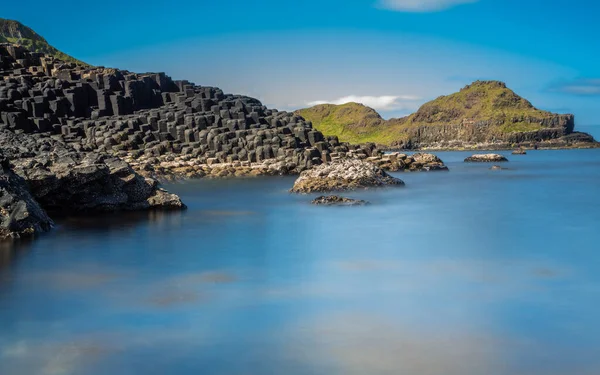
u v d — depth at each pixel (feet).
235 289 66.59
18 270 74.79
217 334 52.06
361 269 76.89
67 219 111.75
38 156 122.83
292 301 61.98
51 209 116.67
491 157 420.77
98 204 119.75
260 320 55.72
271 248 90.58
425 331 52.75
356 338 51.06
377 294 64.80
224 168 245.65
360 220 120.57
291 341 50.47
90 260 80.64
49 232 99.19
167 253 86.17
